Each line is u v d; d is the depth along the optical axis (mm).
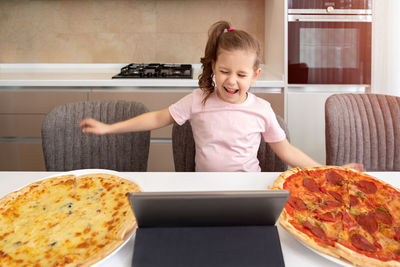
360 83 2105
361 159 1423
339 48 2062
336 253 541
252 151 1157
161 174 918
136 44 2627
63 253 583
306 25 2033
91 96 2078
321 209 700
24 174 933
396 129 1405
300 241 578
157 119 1174
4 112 2117
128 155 1286
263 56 2633
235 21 2586
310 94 2098
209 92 1152
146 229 547
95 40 2615
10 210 718
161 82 2039
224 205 502
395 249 577
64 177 853
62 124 1274
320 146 2166
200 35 2609
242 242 532
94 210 715
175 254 520
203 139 1157
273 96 2096
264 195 493
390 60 2041
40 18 2572
